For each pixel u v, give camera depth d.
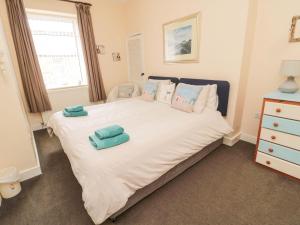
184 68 3.11
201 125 2.10
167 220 1.46
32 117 3.55
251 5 2.14
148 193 1.69
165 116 2.31
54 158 2.51
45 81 3.75
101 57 4.19
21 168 2.02
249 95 2.61
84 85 4.08
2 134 1.83
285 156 1.88
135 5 3.81
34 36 3.48
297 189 1.74
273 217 1.45
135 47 4.15
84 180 1.31
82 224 1.46
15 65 3.20
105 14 4.04
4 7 2.96
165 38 3.28
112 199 1.25
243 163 2.19
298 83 2.09
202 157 2.30
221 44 2.47
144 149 1.53
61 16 3.65
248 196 1.67
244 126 2.75
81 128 2.03
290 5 2.04
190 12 2.75
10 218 1.54
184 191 1.77
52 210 1.61
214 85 2.50
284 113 1.80
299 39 2.01
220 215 1.49
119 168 1.35
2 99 1.78
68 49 3.90
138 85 4.30
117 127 1.69
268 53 2.31
